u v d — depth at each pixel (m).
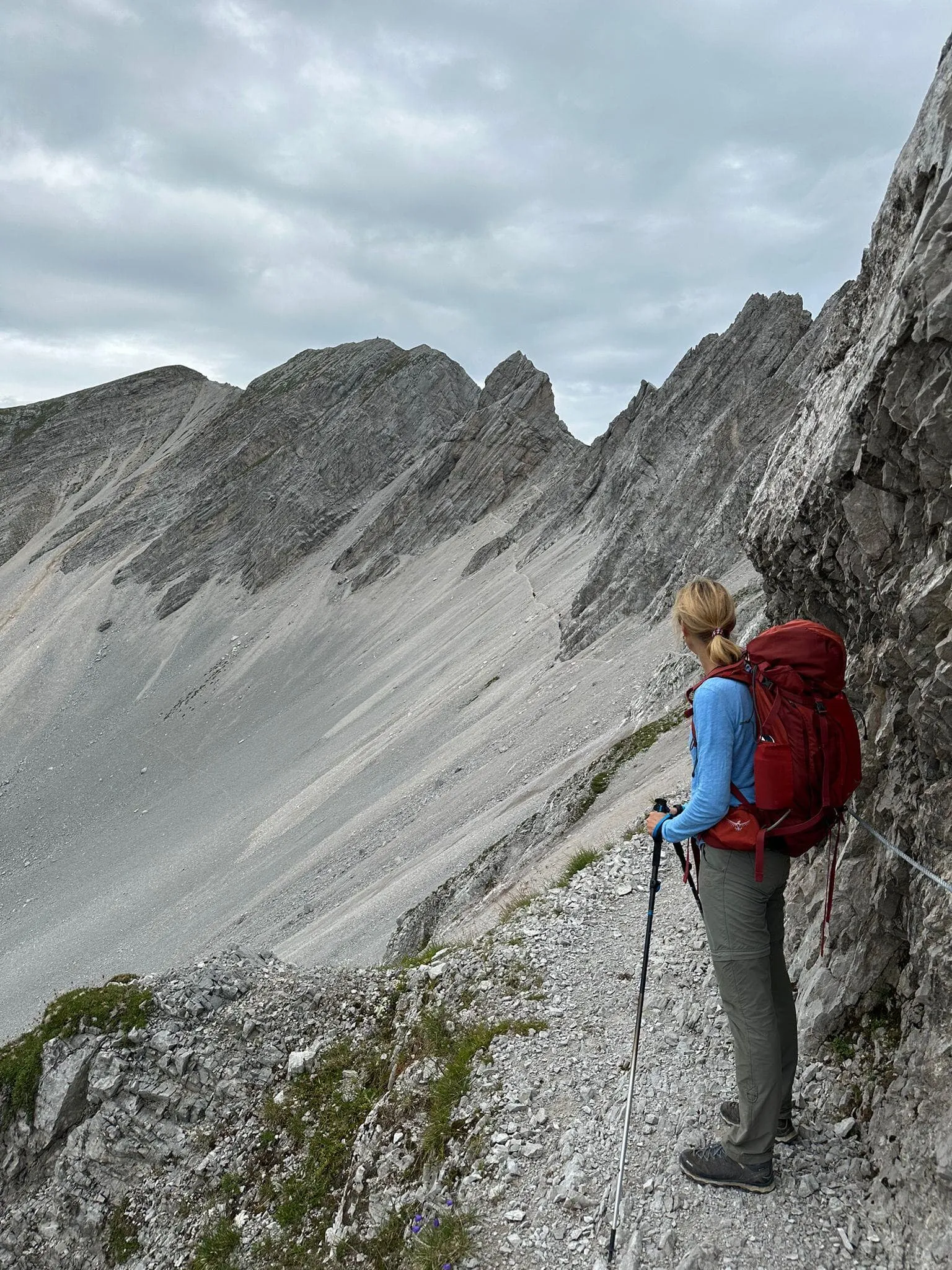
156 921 54.62
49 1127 12.38
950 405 4.30
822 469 5.53
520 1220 5.48
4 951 64.69
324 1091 9.91
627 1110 4.90
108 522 178.50
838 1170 4.81
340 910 33.97
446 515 117.94
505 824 28.48
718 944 4.65
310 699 95.62
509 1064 7.11
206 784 87.94
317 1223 8.12
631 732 27.36
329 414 165.00
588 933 9.03
